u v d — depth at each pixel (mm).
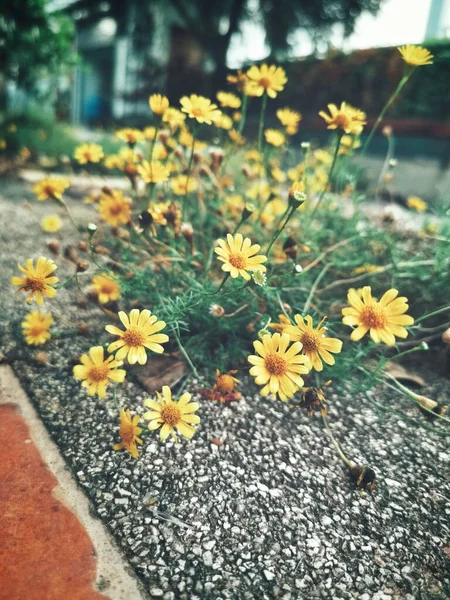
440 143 593
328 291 222
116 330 128
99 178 545
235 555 104
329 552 107
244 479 125
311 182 287
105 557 100
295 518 115
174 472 125
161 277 190
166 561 101
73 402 149
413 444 146
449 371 187
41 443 131
